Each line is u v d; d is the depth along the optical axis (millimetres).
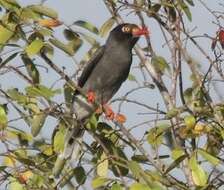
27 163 11039
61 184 11297
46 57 11578
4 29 11039
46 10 11281
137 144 11375
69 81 12039
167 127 11133
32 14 11141
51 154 11617
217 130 11297
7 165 10945
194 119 10938
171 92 12836
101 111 12945
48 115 11266
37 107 11258
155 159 11289
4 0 11148
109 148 11656
